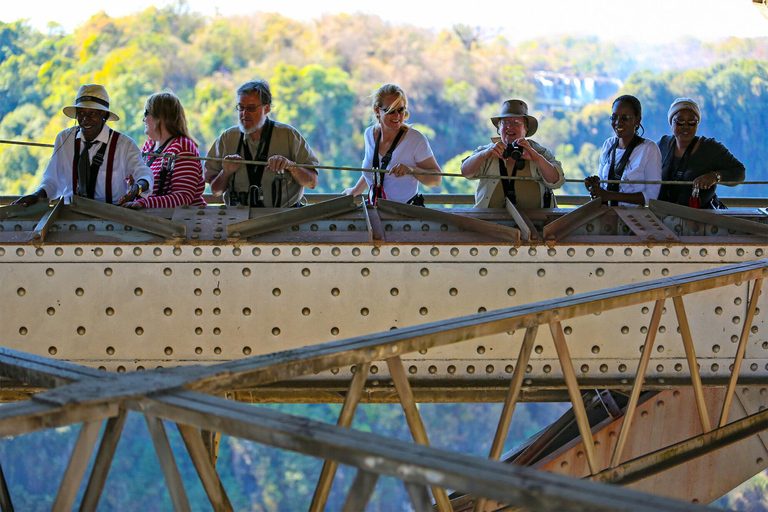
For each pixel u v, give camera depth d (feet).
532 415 157.58
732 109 176.76
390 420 151.94
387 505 139.44
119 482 139.85
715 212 14.67
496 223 13.69
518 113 15.74
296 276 12.86
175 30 179.73
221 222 13.60
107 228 13.52
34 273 12.64
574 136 194.49
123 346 12.79
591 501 4.86
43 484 136.36
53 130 157.48
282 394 14.25
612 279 13.24
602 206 14.43
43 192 14.71
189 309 12.82
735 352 13.44
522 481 5.14
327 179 167.32
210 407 6.31
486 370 13.16
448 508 9.19
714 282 10.36
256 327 12.87
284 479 145.89
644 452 13.98
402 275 12.97
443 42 198.29
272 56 182.29
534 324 9.04
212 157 16.43
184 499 6.64
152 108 16.10
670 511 4.72
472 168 15.79
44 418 6.09
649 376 13.39
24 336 12.69
